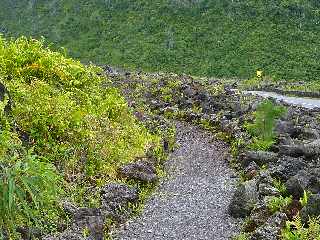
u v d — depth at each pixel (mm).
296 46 102750
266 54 101062
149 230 12406
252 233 11773
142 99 29797
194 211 13664
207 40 110625
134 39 117062
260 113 19469
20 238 9344
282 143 18234
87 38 121938
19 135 14094
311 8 112688
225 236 12227
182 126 24078
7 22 137250
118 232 12172
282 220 11562
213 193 15039
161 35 115562
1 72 17078
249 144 18797
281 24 109312
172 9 122875
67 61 21203
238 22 113062
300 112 26078
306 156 16297
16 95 15570
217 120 23469
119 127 18703
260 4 115625
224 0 120500
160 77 41000
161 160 17969
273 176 14742
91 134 15930
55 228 10859
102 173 14617
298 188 13273
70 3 135500
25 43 19984
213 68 100625
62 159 14336
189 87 31094
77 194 12883
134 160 16391
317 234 10477
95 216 11664
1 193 6691
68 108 16391
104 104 20062
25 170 6977
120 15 126375
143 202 14125
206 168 17625
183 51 108750
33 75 18344
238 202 13336
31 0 141250
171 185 15703
